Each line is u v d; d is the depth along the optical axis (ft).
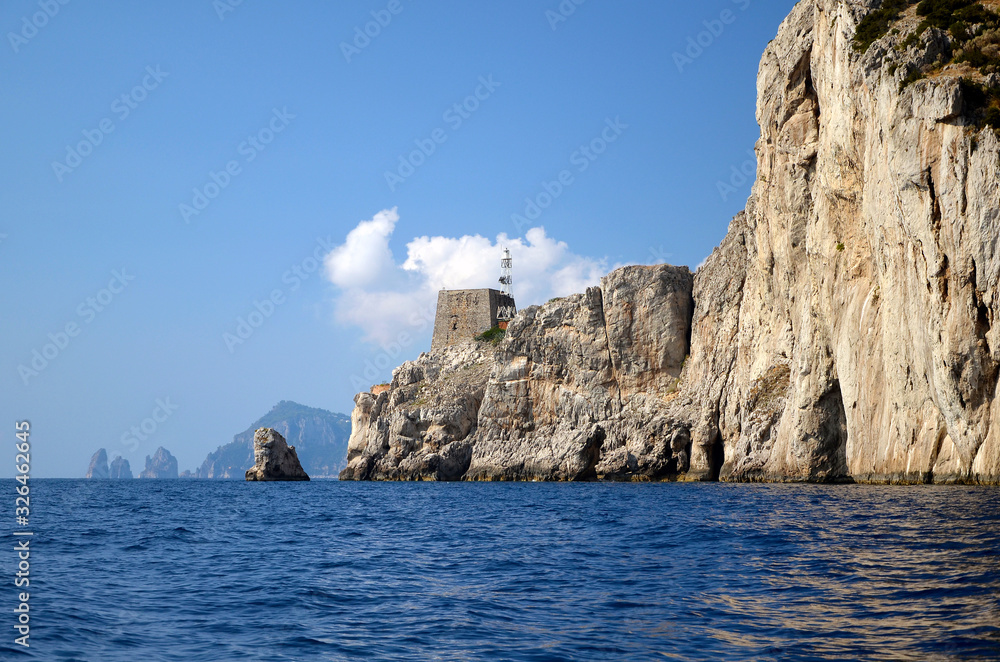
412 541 122.01
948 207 174.40
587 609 66.13
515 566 91.76
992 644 49.85
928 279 179.93
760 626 57.41
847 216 229.45
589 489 281.95
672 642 54.39
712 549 98.12
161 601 72.28
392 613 66.54
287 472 496.23
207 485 503.61
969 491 161.68
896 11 213.46
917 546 89.15
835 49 228.43
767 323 286.87
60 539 124.67
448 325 516.73
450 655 53.21
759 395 280.31
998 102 174.81
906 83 189.88
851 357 223.30
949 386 176.76
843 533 104.53
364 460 444.96
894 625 55.47
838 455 242.37
